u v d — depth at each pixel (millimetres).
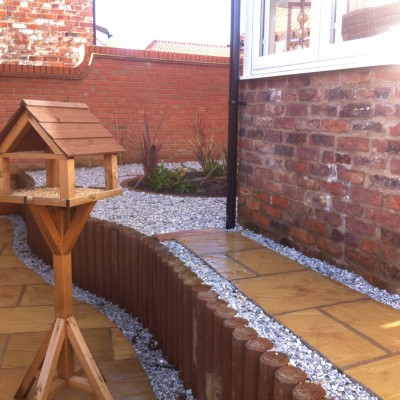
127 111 8805
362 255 3086
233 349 2150
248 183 4297
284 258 3512
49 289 4207
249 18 4129
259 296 2809
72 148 2152
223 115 9594
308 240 3578
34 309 3787
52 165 2492
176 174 6691
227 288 2961
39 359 2410
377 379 1910
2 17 8562
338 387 1872
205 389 2508
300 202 3639
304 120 3529
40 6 8727
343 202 3215
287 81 3686
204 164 7164
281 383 1799
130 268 3844
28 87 8055
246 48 4219
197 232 4215
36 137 2330
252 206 4262
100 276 4176
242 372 2107
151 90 8938
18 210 6875
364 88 2977
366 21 2982
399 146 2762
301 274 3182
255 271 3236
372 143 2947
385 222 2889
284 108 3742
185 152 9359
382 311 2605
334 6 3271
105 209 5152
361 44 3006
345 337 2293
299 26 3637
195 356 2658
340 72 3156
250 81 4156
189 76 9195
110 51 8492
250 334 2145
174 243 3912
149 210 5141
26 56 8789
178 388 2820
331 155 3291
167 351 3145
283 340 2283
